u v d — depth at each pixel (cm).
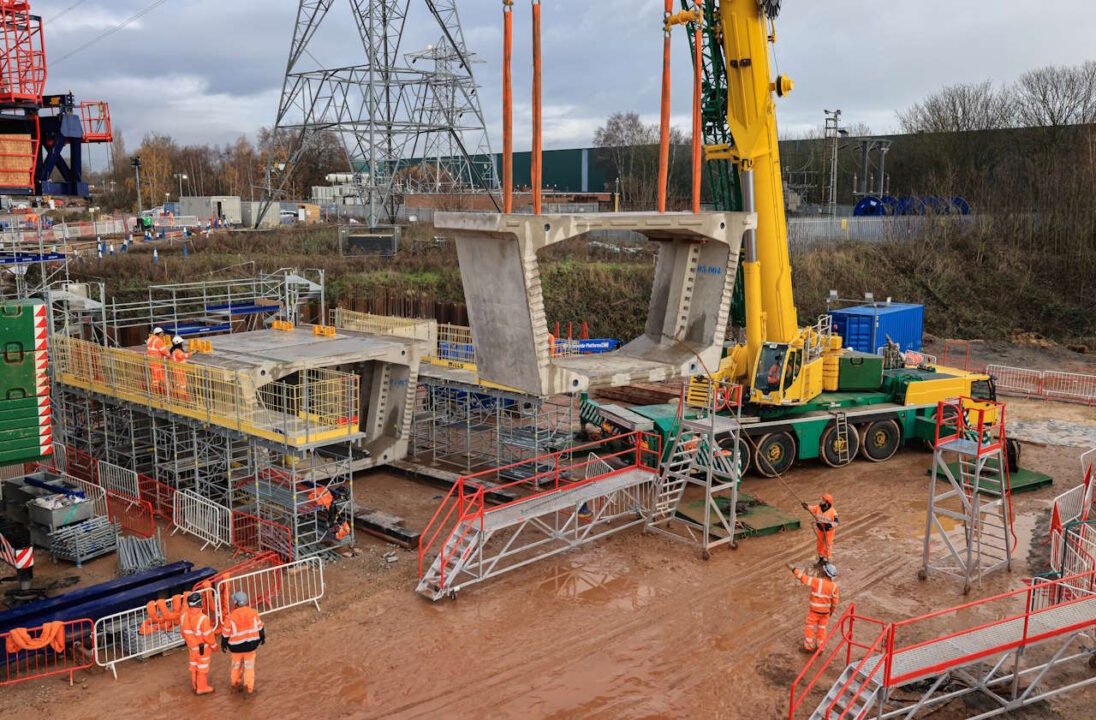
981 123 6825
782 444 2230
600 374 1166
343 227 5253
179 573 1533
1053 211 4959
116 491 2042
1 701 1201
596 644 1365
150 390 1953
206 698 1215
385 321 2834
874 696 1083
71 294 2447
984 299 4684
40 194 1959
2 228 3155
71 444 2309
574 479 2142
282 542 1695
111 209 10625
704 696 1217
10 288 3234
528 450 2372
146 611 1394
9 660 1281
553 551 1656
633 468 1866
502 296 1117
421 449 2417
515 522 1563
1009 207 5169
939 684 1121
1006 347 4225
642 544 1778
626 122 10088
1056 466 2331
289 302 2958
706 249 1281
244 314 3003
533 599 1526
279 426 1730
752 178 2123
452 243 5062
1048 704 1175
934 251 4997
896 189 7388
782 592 1550
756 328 2156
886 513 1973
